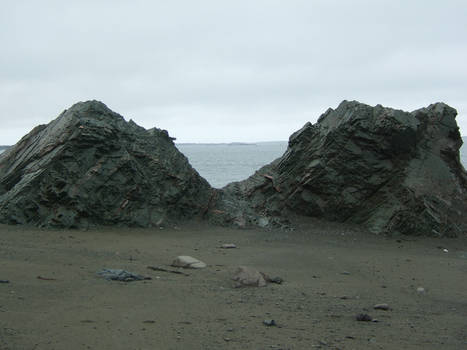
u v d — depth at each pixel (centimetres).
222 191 2903
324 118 2900
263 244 2155
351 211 2622
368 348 851
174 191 2573
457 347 886
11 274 1278
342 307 1150
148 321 938
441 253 2130
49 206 2269
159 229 2381
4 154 2778
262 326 948
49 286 1173
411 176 2591
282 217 2694
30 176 2353
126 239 2073
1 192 2509
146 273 1418
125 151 2469
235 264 1680
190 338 855
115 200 2364
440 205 2542
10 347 760
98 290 1164
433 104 2883
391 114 2555
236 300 1152
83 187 2298
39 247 1759
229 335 880
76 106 2622
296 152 2792
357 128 2609
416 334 956
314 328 956
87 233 2142
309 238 2366
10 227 2150
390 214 2516
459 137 2809
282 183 2811
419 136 2684
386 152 2597
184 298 1141
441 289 1444
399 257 1981
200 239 2197
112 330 877
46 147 2452
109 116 2628
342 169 2631
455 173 2745
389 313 1122
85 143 2388
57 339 813
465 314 1145
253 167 10144
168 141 2812
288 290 1308
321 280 1495
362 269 1716
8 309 960
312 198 2686
